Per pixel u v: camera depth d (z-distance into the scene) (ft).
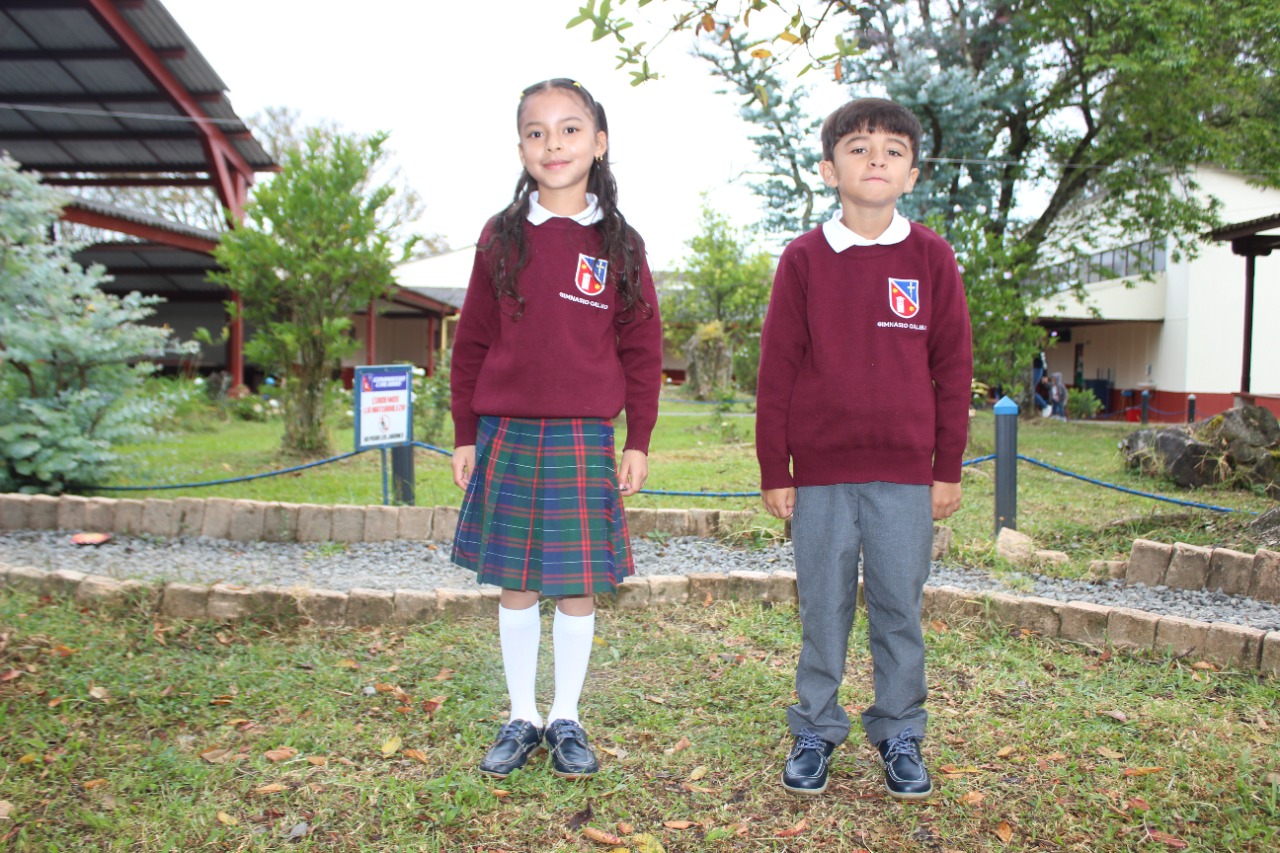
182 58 52.90
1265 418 24.72
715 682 9.25
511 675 7.57
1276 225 34.19
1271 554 12.24
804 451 7.00
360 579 13.01
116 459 18.57
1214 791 6.92
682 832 6.52
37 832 6.28
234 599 10.68
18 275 18.17
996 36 48.52
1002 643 10.43
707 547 15.35
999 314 33.50
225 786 6.98
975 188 49.34
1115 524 16.61
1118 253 73.31
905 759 6.93
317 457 26.45
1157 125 49.32
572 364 7.06
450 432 34.86
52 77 53.88
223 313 73.87
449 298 89.10
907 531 6.82
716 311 78.74
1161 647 10.12
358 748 7.66
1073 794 6.98
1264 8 43.65
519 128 7.22
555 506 7.04
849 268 6.84
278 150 86.28
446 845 6.30
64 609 10.62
